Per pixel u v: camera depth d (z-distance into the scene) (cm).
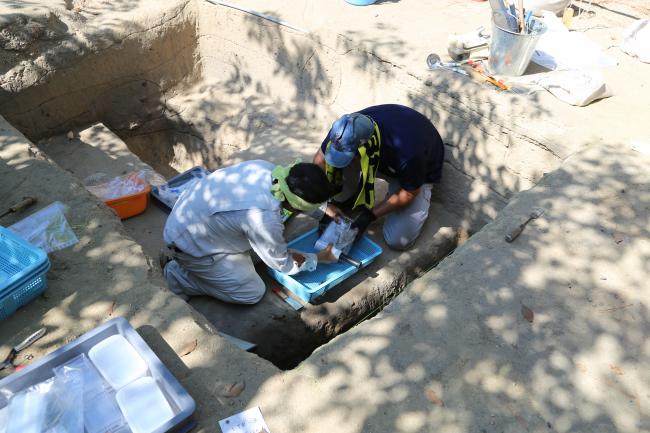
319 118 538
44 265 269
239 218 326
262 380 252
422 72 448
